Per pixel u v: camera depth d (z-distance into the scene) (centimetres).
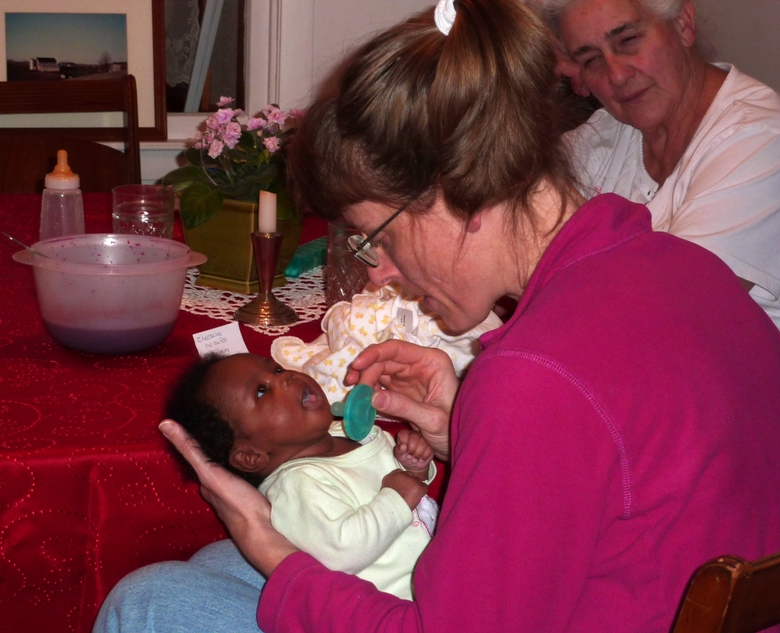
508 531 67
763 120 147
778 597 60
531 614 68
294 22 286
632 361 69
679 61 155
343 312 131
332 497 106
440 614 69
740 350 76
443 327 125
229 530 100
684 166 155
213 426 111
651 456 69
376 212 83
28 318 145
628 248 78
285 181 159
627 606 73
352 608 80
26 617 107
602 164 183
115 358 132
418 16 83
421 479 119
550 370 67
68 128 277
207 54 295
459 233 81
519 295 85
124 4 275
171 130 294
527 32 75
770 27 237
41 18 270
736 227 138
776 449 77
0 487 100
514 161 75
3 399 114
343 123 78
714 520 72
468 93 73
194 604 98
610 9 151
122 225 166
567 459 66
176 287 132
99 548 107
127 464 103
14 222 194
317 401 117
